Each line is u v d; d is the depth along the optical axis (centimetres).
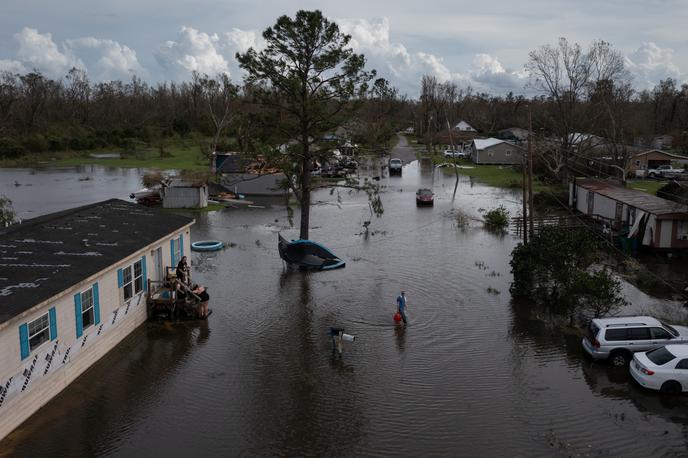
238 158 3766
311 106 3319
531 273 2588
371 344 2152
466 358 2023
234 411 1658
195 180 5297
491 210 4900
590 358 2014
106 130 12525
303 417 1628
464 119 15838
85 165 9212
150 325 2338
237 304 2602
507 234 4128
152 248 2434
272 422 1600
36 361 1616
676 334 1972
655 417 1617
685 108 10769
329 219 4734
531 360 2006
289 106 3531
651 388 1752
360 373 1908
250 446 1484
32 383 1605
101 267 1956
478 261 3359
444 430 1557
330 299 2673
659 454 1436
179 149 11612
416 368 1944
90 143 11700
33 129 11875
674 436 1519
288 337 2220
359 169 8525
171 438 1516
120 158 10144
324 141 3547
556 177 6397
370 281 2961
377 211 3934
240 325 2344
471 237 4031
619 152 6544
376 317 2438
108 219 2605
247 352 2075
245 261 3369
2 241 2088
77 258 2002
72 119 13575
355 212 5069
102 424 1577
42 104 12769
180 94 17075
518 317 2430
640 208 3512
